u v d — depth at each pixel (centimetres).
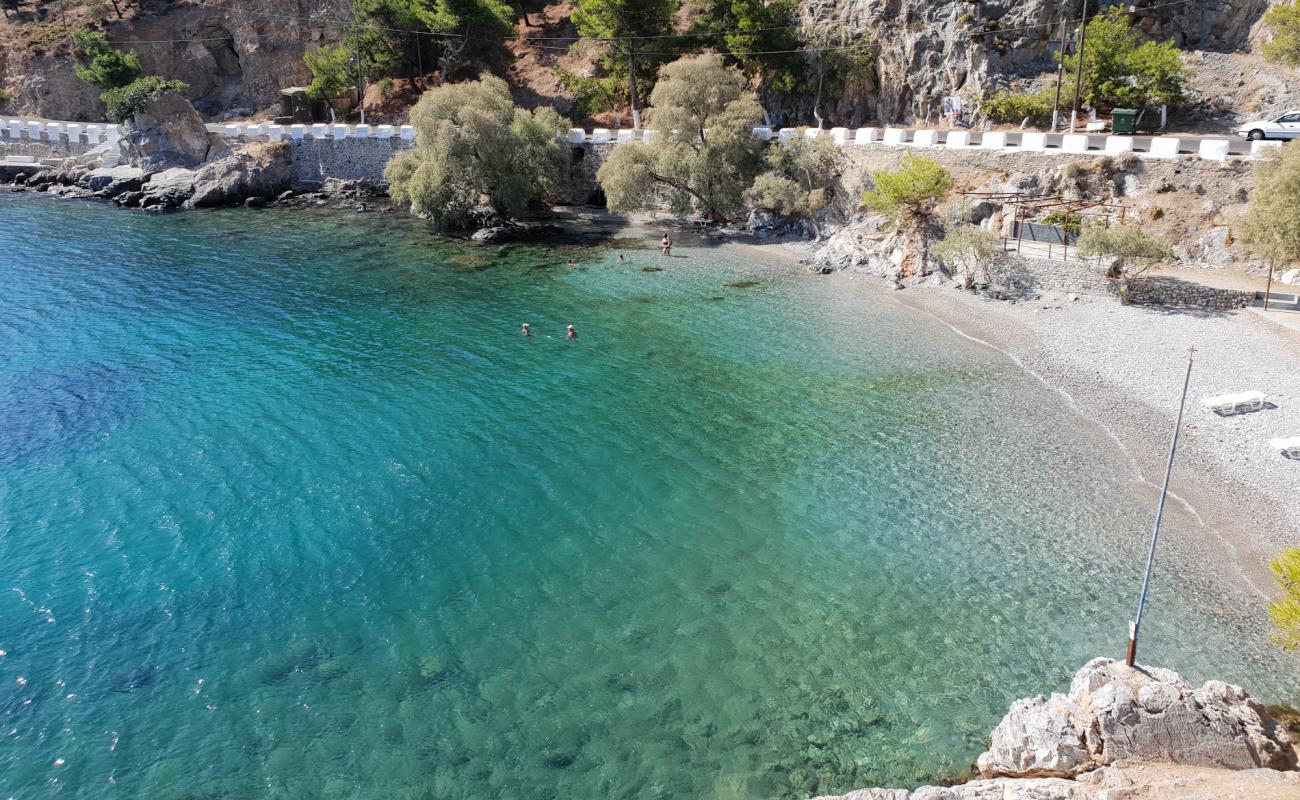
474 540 2975
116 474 3366
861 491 3275
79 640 2486
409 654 2442
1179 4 7206
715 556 2888
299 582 2750
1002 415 3825
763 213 7225
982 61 7325
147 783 2017
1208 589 2636
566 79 9719
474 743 2133
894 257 5891
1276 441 3306
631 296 5603
